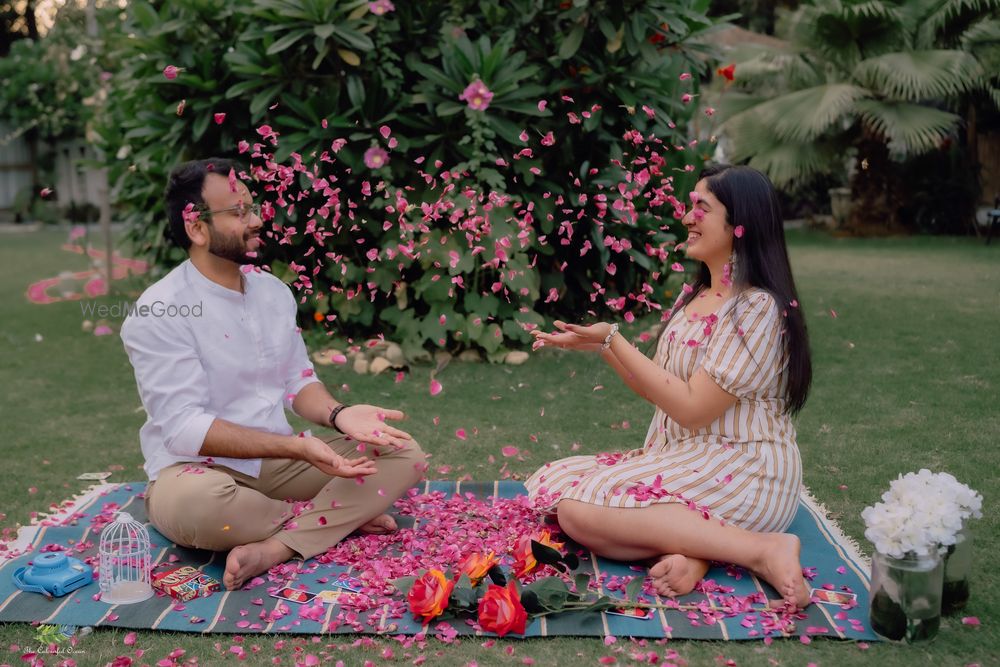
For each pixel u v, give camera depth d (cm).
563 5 501
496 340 507
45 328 655
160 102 534
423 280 509
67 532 288
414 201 518
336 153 496
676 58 538
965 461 350
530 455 370
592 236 523
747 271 257
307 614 232
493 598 221
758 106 1214
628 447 379
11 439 404
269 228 515
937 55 1123
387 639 224
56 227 1789
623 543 256
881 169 1300
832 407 426
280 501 278
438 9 521
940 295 715
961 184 1255
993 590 246
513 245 498
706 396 253
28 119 1725
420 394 459
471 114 477
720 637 221
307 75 508
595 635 224
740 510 254
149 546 256
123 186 700
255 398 278
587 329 261
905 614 216
